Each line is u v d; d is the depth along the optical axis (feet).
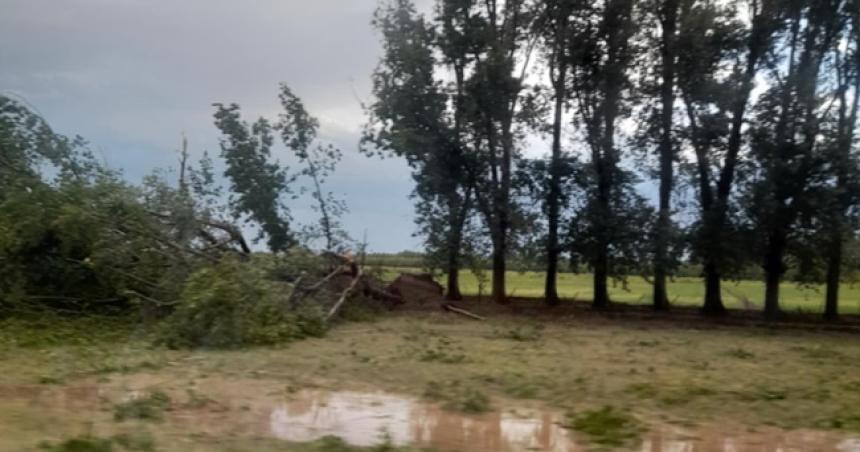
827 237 71.00
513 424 29.01
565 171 79.77
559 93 81.51
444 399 33.06
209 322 48.11
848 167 69.46
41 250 55.06
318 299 63.72
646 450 25.67
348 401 32.76
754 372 41.65
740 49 74.74
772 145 71.41
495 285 85.92
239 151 78.74
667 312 81.10
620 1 77.61
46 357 41.06
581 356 46.88
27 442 24.52
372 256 80.18
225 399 32.32
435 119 81.46
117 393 32.76
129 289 54.29
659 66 77.82
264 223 78.48
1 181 56.03
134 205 54.90
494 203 81.66
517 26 83.30
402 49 80.64
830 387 36.88
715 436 27.53
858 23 72.79
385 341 52.70
